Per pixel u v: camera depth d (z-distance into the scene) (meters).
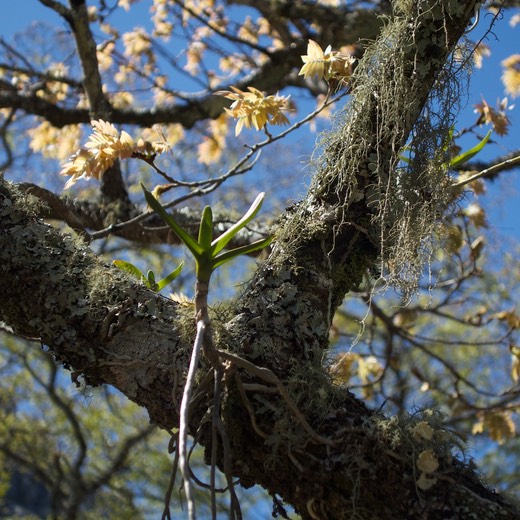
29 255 1.81
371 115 1.91
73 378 1.79
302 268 1.83
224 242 1.69
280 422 1.70
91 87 3.40
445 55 1.92
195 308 1.71
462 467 1.69
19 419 6.09
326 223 1.86
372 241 1.88
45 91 4.09
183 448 1.56
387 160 1.89
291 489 1.71
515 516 1.66
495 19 1.97
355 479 1.67
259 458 1.71
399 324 3.84
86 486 5.78
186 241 1.68
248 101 2.35
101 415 5.94
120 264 1.91
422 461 1.66
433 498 1.66
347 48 3.88
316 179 1.91
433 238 1.95
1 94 3.98
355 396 1.75
